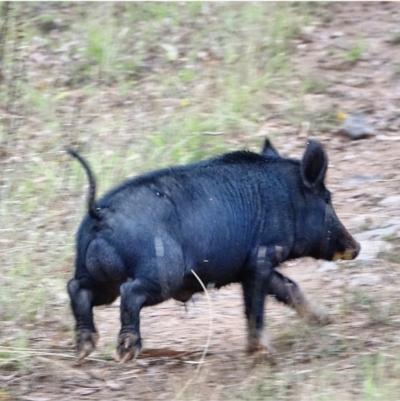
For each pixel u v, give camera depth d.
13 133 30.42
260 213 18.97
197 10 39.94
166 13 40.00
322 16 39.50
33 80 35.69
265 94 34.69
